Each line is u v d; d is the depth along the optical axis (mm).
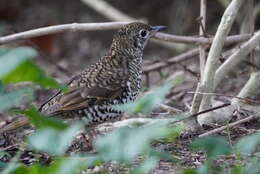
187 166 9961
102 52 21938
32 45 16406
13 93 7621
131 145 6992
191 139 11258
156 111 13617
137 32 12109
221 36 11602
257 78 12602
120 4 22859
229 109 12250
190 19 21781
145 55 21531
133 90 11938
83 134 11539
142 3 22844
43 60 20688
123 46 12008
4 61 6840
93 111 11453
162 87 7527
